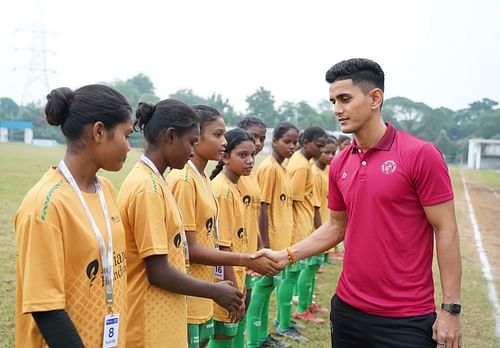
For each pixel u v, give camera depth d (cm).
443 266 278
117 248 243
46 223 209
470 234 1354
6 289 621
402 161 281
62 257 214
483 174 5006
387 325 287
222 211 407
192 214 336
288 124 567
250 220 486
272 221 559
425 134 8688
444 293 277
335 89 292
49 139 6931
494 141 7225
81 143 228
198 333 358
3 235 931
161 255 276
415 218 284
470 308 691
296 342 545
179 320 296
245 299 451
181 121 292
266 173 552
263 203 549
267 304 516
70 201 221
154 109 297
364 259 293
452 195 277
